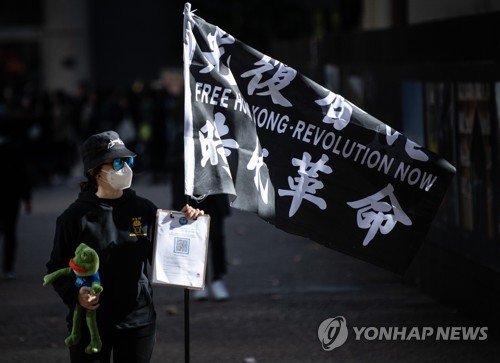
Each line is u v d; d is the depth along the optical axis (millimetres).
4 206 14922
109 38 53000
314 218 7762
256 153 7625
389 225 7828
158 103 28312
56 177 30234
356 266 15484
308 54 21938
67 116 31594
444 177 7809
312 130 7730
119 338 7078
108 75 53031
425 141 13242
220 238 13102
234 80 7625
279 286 14109
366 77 16234
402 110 14219
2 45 52375
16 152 15016
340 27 34375
